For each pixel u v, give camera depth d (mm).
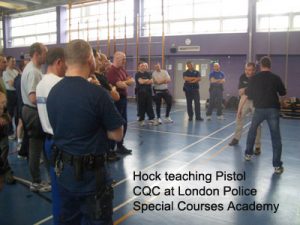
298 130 7863
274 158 4457
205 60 13156
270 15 11867
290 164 4918
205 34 12758
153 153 5500
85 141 1833
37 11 18078
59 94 1876
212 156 5328
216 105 9297
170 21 14094
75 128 1821
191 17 13602
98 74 4008
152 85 8672
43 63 3514
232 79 12664
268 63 4516
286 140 6684
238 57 12469
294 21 11578
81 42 1928
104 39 15594
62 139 1889
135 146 6012
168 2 14047
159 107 8547
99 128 1882
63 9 16797
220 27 13023
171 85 14008
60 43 16812
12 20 19812
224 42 12414
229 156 5328
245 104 5895
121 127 1919
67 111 1830
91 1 15180
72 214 2006
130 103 13719
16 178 4234
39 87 2879
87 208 1883
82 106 1806
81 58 1909
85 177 1829
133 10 14453
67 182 1863
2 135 3252
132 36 14852
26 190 3811
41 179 4117
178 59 13766
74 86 1851
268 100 4465
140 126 8156
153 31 14516
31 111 3479
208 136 6941
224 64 12773
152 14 14438
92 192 1838
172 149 5785
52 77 2854
